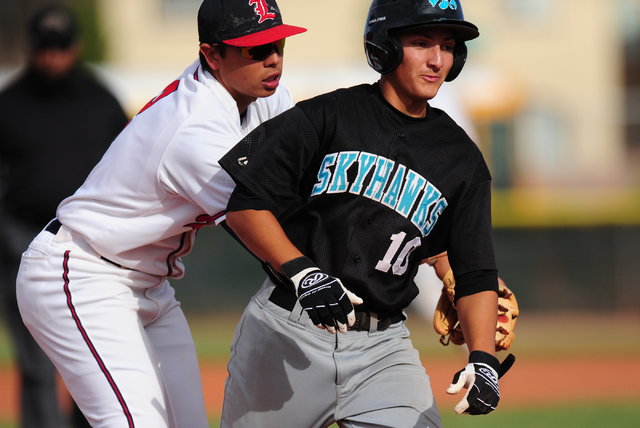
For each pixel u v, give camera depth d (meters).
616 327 42.12
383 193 9.07
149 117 9.94
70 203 10.50
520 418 20.81
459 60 9.66
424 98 9.12
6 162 16.83
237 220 8.77
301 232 9.24
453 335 10.83
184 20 74.12
